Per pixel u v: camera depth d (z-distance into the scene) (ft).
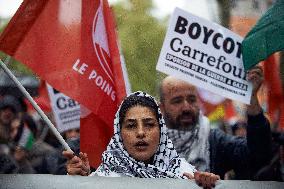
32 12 23.89
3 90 35.63
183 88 26.30
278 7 23.99
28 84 36.29
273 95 26.99
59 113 32.32
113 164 20.90
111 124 24.93
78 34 24.47
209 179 18.48
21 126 32.76
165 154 21.27
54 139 32.19
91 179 18.33
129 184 18.34
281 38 23.90
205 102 30.73
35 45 23.91
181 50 24.95
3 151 31.94
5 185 18.17
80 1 24.54
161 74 43.57
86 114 25.39
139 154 20.86
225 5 35.55
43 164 31.53
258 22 24.22
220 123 31.86
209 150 26.35
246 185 18.61
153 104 21.18
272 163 26.14
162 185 18.43
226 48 24.90
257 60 24.17
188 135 26.37
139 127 20.88
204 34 24.93
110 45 25.08
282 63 27.12
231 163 26.17
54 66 24.06
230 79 24.89
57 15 24.14
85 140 25.44
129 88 25.94
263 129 25.00
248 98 24.80
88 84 24.54
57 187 18.19
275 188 18.62
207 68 24.95
